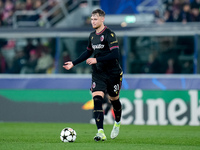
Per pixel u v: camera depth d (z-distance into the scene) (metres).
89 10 60.78
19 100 50.75
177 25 53.41
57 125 45.09
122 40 53.72
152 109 47.47
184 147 21.61
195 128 41.69
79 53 55.19
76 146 20.97
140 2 59.50
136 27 53.69
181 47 53.03
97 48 24.55
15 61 56.91
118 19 58.09
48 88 52.06
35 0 64.38
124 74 53.25
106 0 58.31
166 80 49.97
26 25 63.69
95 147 20.45
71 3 63.81
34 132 35.25
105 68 24.33
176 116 47.03
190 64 52.81
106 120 48.09
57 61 55.47
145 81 50.28
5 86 53.12
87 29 55.06
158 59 53.25
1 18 64.44
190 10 58.84
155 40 53.34
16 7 64.50
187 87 49.50
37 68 56.31
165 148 20.83
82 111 49.03
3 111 51.03
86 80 51.66
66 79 52.00
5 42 57.34
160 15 59.38
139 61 53.44
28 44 56.81
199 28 52.91
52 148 20.16
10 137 29.92
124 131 36.62
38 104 50.22
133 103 47.91
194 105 46.78
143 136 31.27
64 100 49.59
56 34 55.75
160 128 41.28
